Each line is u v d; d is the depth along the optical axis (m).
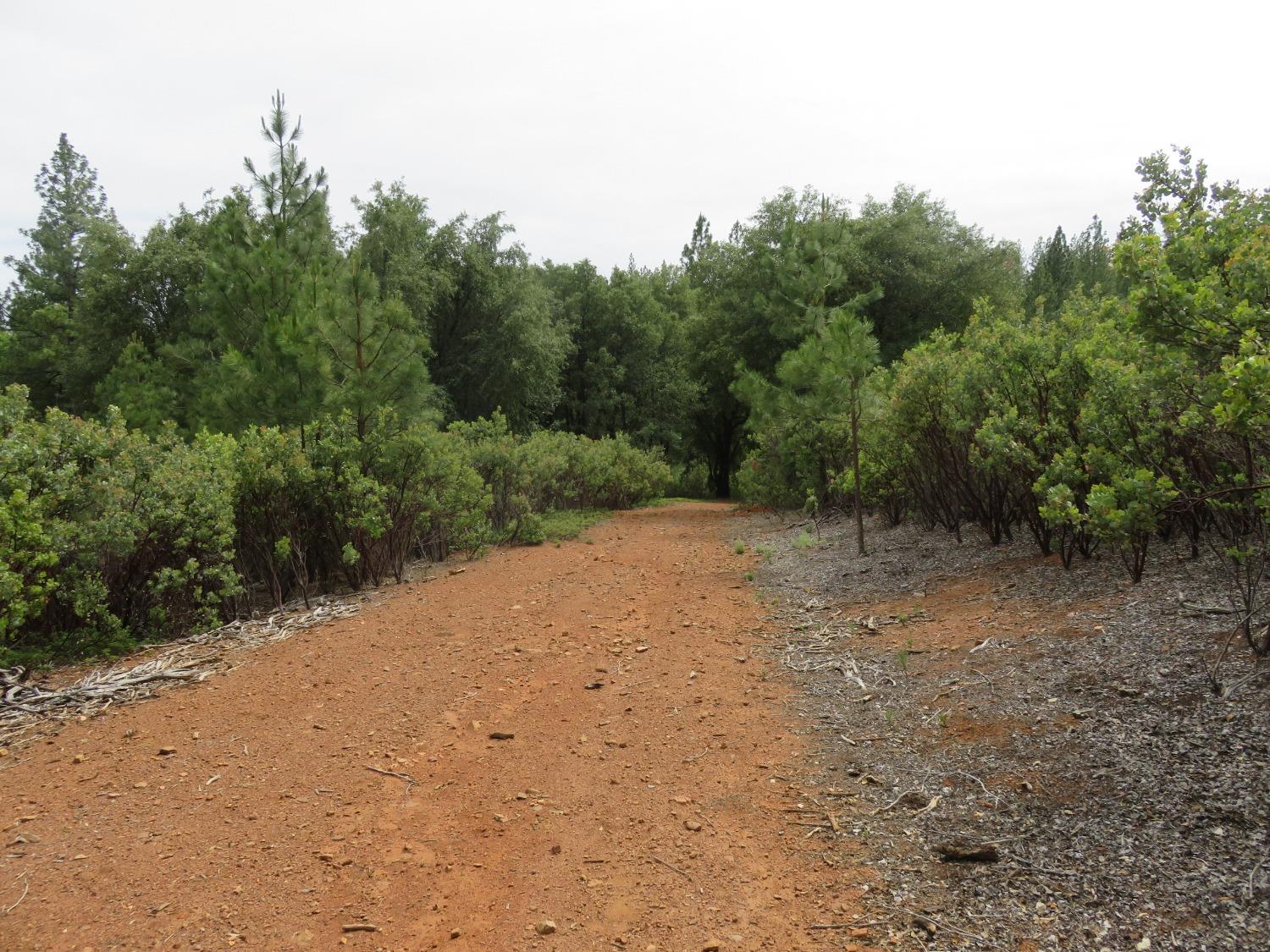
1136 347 4.80
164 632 6.77
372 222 25.38
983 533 8.30
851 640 5.67
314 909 2.79
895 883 2.75
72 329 25.77
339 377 9.63
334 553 8.86
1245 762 2.96
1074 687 3.94
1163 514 4.46
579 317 37.72
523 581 9.05
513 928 2.66
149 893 2.89
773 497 15.55
